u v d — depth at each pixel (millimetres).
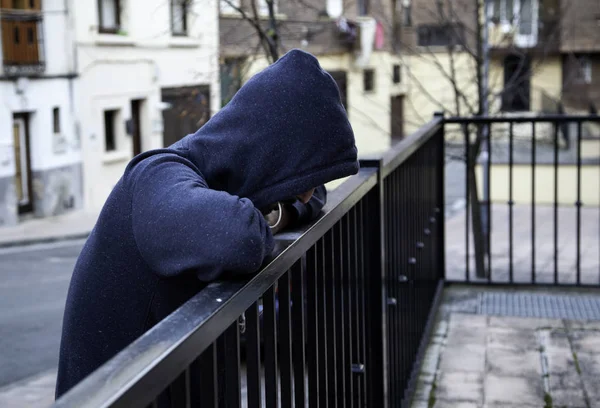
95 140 20703
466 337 4477
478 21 12711
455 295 5324
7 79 18156
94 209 20812
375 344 2959
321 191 2062
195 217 1473
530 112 24344
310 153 1673
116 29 21250
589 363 4020
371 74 27641
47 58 19266
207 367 1321
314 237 1907
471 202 12758
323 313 2066
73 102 20000
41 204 19422
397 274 3453
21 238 16672
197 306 1313
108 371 1034
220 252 1450
